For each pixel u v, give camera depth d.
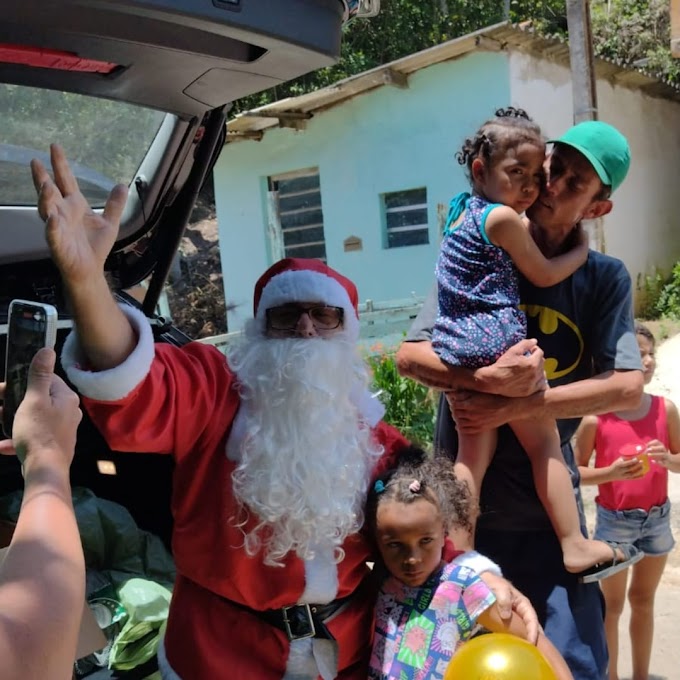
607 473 2.97
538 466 2.26
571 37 6.41
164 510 2.96
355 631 1.86
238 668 1.74
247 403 1.77
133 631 2.42
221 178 11.27
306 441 1.72
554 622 2.20
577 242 2.33
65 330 2.68
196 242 14.38
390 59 15.01
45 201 1.30
